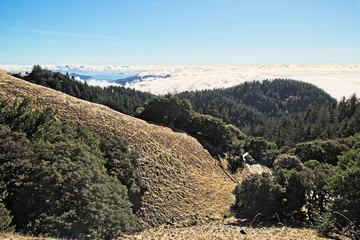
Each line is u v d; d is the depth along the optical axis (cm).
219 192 4384
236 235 1716
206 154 5775
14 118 2247
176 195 3697
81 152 1875
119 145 3438
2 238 1015
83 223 1407
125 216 1889
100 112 4575
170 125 6775
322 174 3148
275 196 3052
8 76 4122
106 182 1944
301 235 1758
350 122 9544
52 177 1467
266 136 13712
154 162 4138
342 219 1988
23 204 1372
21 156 1586
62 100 4231
